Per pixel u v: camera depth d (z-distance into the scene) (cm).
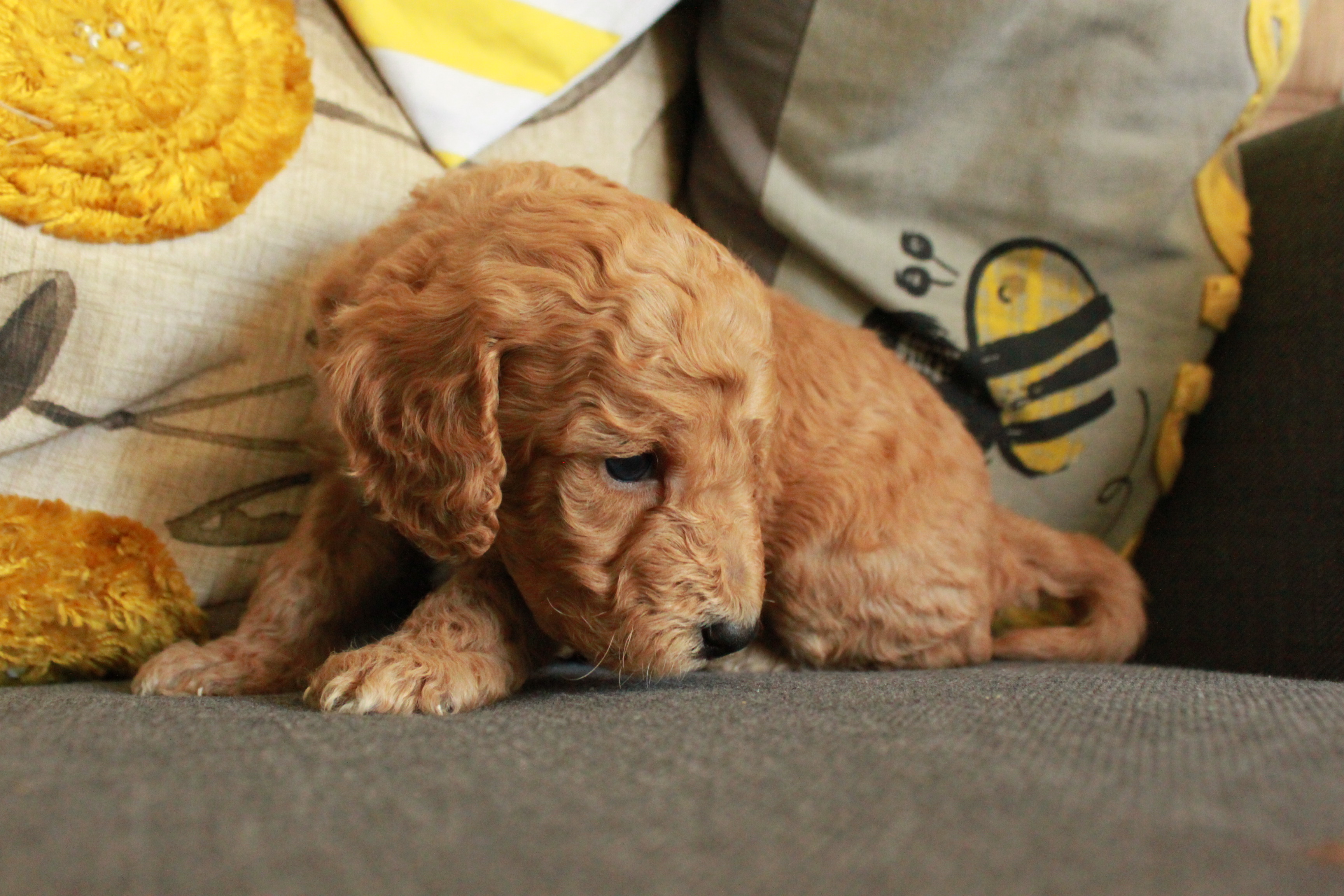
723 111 63
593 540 47
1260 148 69
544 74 59
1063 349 64
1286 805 35
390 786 36
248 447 54
